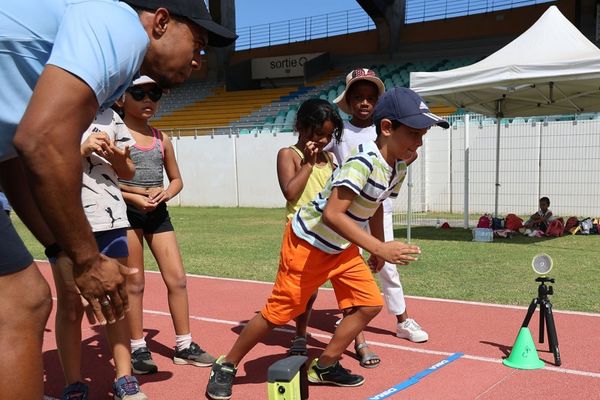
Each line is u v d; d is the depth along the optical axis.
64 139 1.72
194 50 2.31
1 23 1.75
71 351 3.42
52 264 3.32
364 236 3.23
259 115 26.70
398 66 26.70
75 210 1.81
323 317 5.62
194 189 20.89
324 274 3.56
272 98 27.89
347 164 3.34
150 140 4.17
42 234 2.81
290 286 3.52
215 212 18.23
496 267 7.96
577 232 11.87
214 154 20.44
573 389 3.71
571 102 12.27
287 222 4.23
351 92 4.54
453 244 10.39
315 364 3.83
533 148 14.91
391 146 3.37
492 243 10.52
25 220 2.72
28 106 1.73
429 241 10.84
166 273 4.30
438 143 16.22
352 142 4.46
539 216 11.92
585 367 4.08
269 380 1.88
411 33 26.94
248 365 4.30
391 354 4.48
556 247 9.91
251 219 15.77
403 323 4.85
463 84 10.33
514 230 11.80
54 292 6.84
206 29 2.29
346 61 28.58
